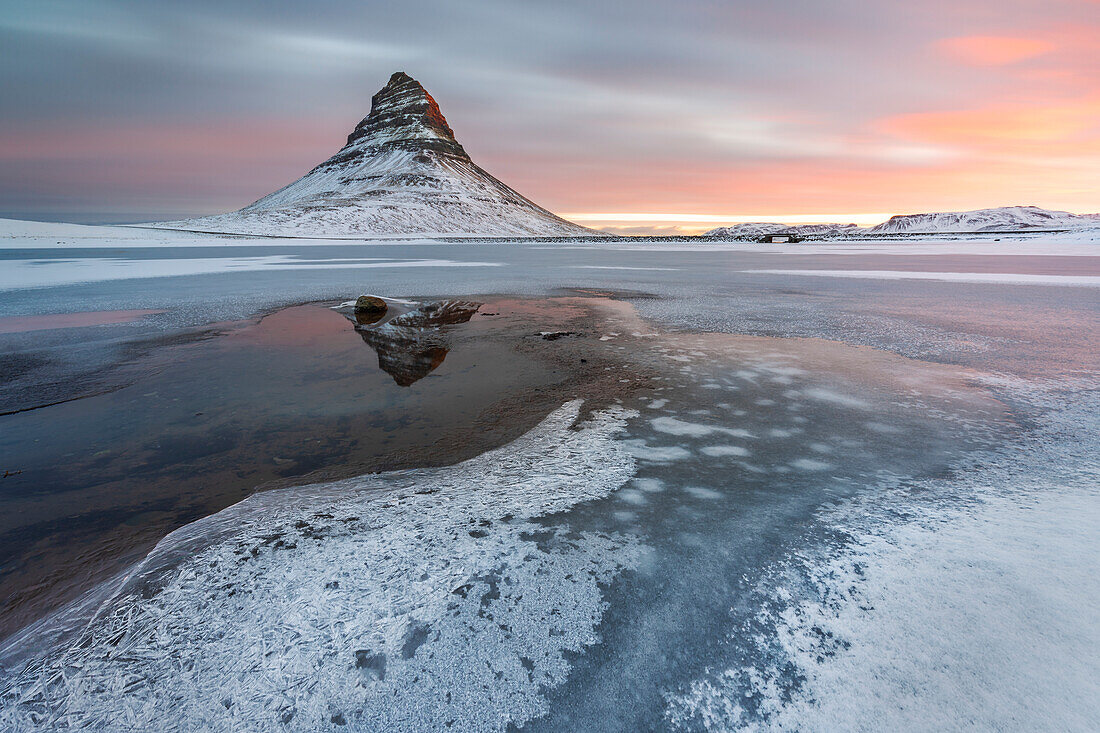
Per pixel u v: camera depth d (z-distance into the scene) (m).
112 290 14.42
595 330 8.44
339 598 2.10
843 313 9.86
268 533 2.63
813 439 3.87
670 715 1.63
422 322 9.44
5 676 1.78
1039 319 8.94
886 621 1.96
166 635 1.93
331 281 16.94
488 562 2.35
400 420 4.52
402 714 1.62
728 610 2.06
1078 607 1.97
